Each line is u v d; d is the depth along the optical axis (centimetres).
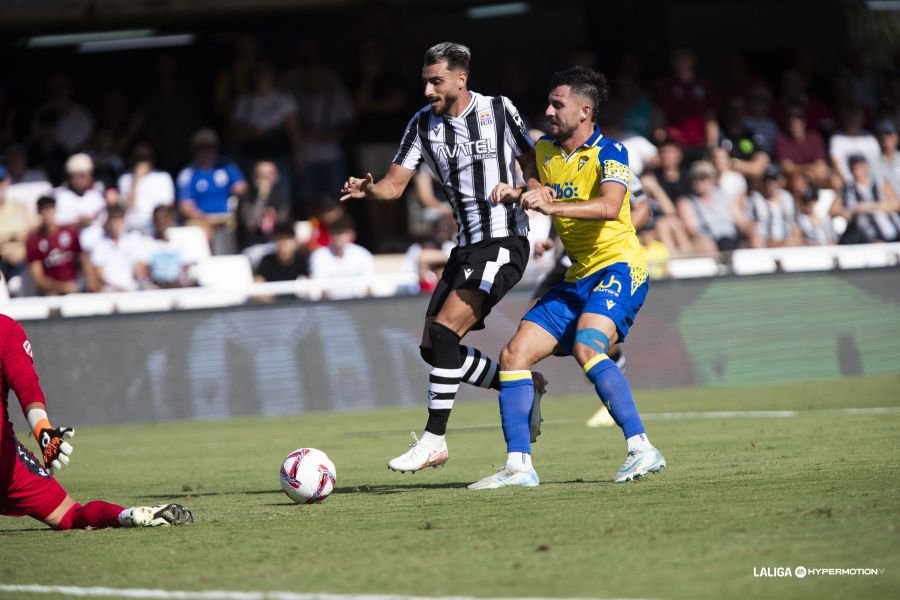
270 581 1316
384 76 6031
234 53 6612
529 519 1670
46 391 4397
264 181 5534
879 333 4791
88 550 1576
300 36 6688
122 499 2252
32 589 1327
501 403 2102
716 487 1912
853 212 5616
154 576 1377
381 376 4569
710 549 1380
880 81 6744
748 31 7062
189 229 5134
